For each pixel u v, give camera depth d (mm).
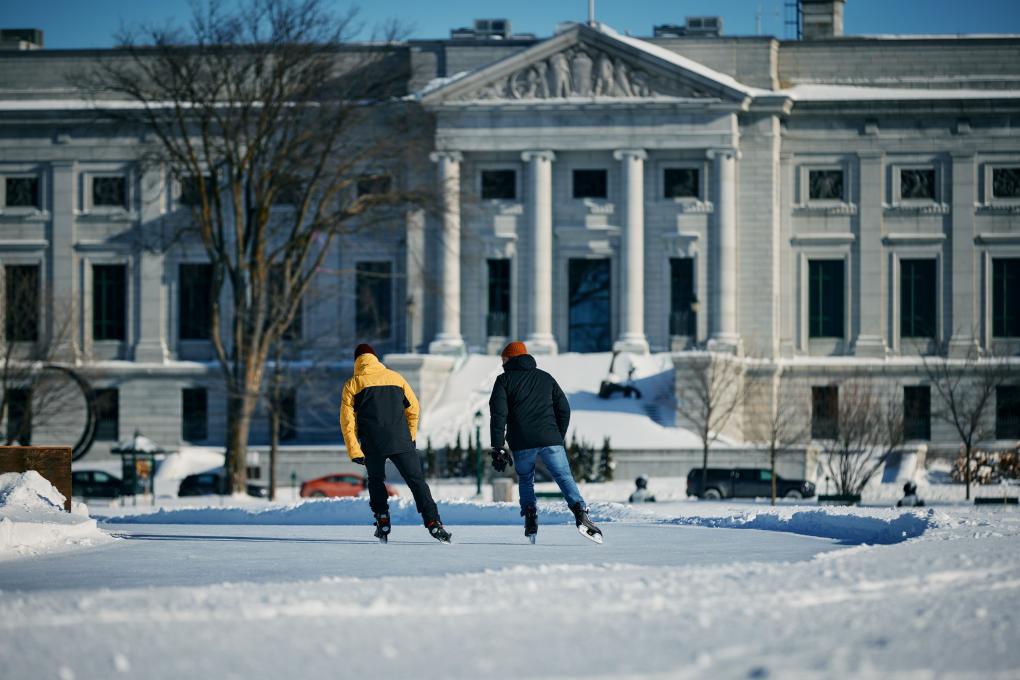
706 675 20609
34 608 27859
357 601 28672
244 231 174625
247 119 179750
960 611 27000
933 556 36969
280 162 174625
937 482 185625
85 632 25203
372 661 22578
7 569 41625
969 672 20656
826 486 166375
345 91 187250
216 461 195750
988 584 31312
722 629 25062
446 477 186500
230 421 169500
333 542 52344
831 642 23547
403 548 48781
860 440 169375
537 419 47969
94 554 46688
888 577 32094
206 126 173250
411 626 25844
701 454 187750
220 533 59594
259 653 23281
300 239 176500
